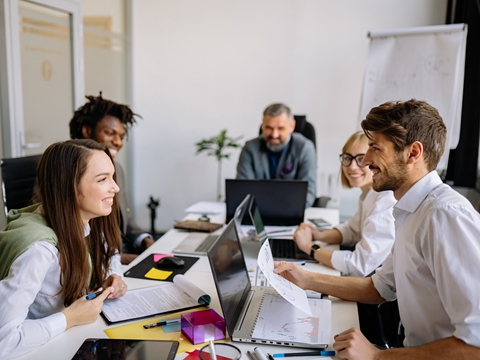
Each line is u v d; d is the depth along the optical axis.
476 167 3.46
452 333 1.13
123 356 1.04
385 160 1.17
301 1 3.92
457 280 1.00
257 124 4.18
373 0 3.78
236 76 4.16
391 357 1.05
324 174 4.07
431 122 1.13
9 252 1.17
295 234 2.00
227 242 1.35
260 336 1.17
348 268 1.73
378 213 1.74
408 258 1.18
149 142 4.44
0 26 2.83
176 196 4.48
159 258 1.85
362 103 3.36
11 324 1.08
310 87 4.01
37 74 3.14
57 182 1.23
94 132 2.28
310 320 1.27
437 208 1.08
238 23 4.08
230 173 4.32
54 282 1.26
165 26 4.22
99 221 1.46
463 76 3.19
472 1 3.32
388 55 3.31
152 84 4.34
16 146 2.97
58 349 1.12
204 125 4.30
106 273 1.49
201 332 1.17
